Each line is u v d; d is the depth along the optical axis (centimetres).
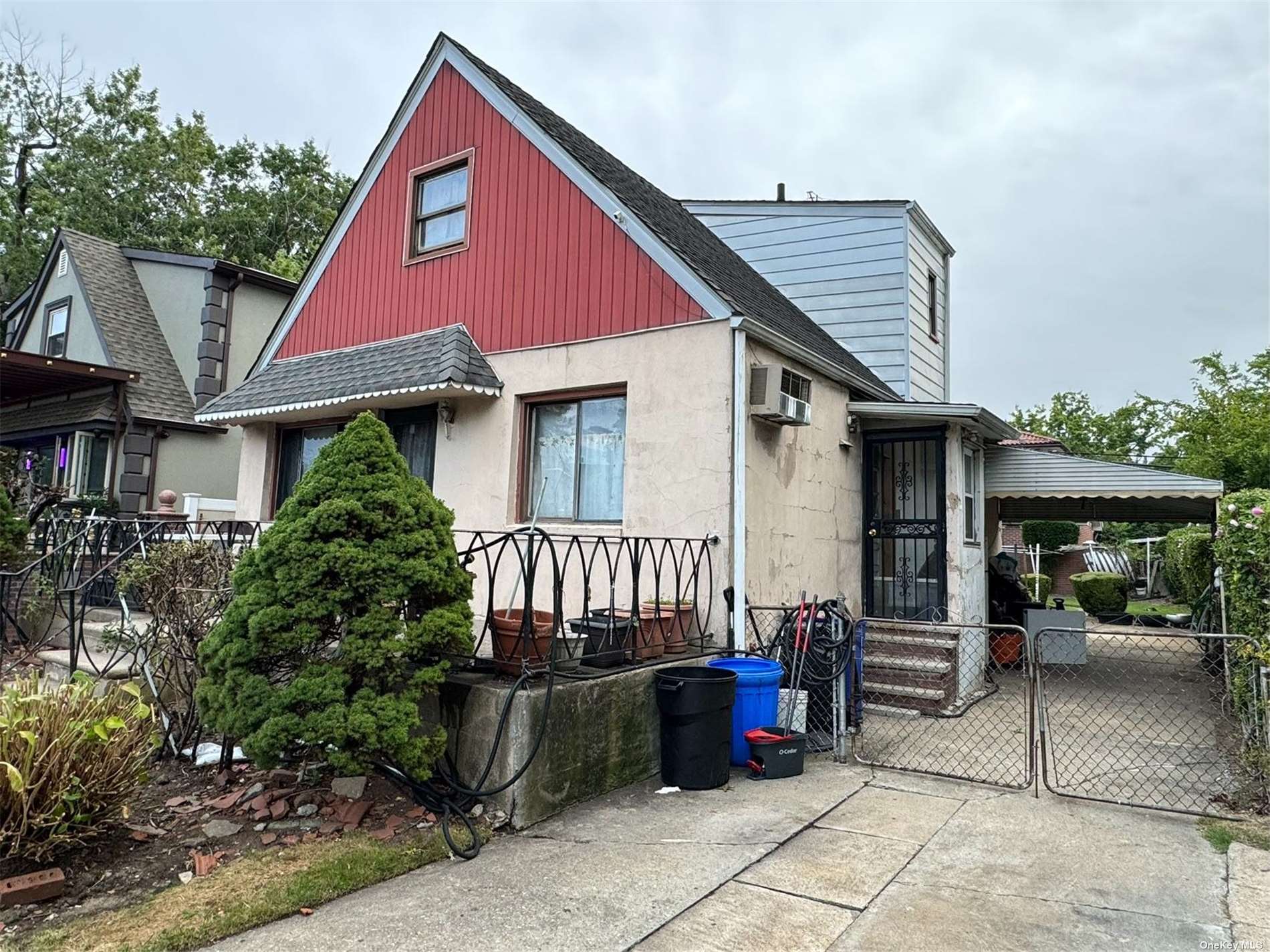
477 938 308
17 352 1101
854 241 1301
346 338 993
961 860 395
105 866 367
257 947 299
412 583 439
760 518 684
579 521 751
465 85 900
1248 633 556
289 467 1004
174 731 522
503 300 827
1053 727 724
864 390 905
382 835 407
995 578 1157
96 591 782
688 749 515
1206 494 920
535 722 450
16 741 356
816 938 311
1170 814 471
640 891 353
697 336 682
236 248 2908
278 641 416
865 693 801
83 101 2773
